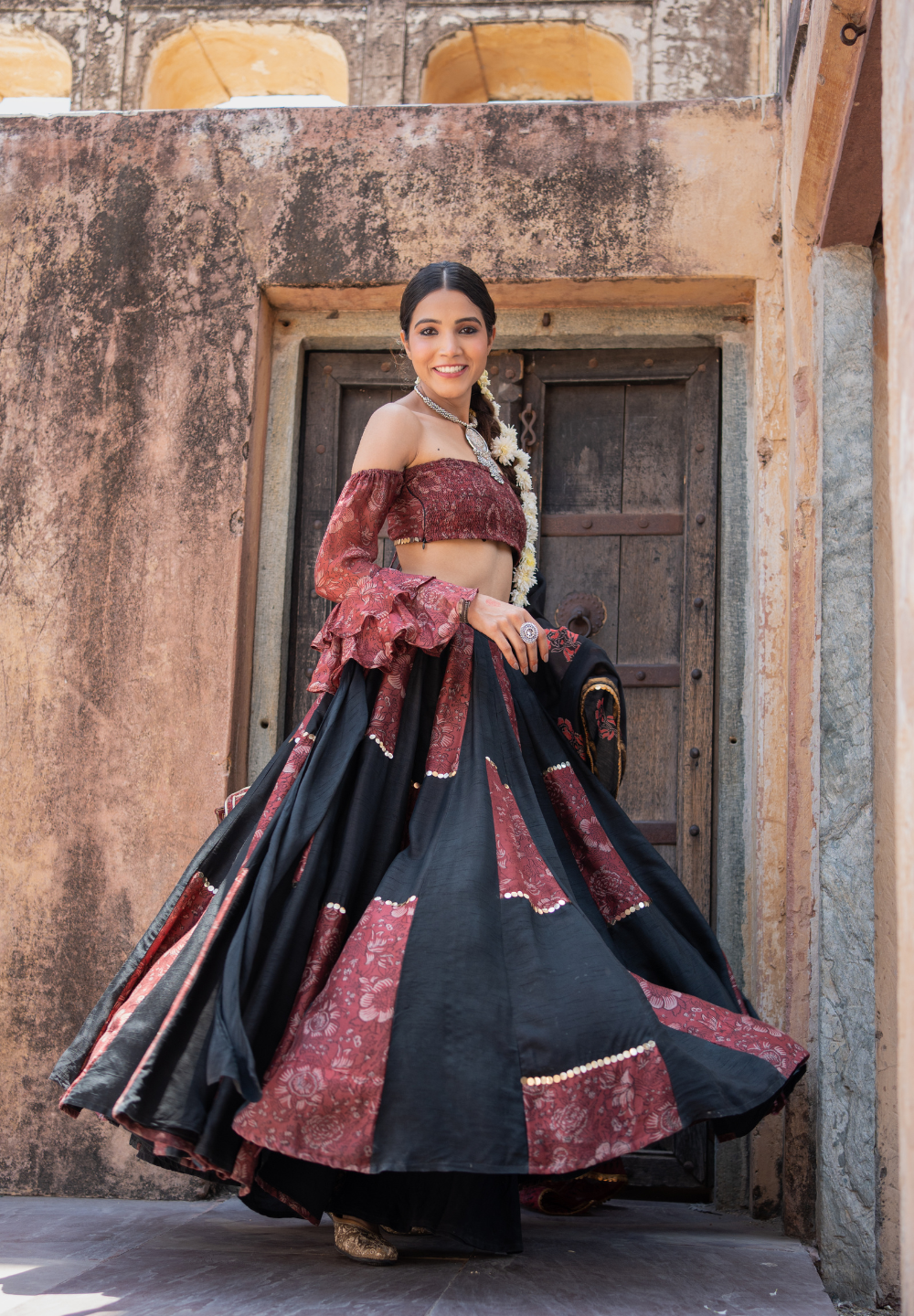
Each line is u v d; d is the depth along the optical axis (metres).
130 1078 1.84
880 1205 2.29
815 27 2.50
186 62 4.77
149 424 3.23
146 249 3.33
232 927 1.95
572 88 4.83
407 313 2.54
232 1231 2.34
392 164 3.32
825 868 2.42
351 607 2.24
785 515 3.03
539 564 3.33
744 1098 1.85
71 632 3.14
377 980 1.88
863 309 2.67
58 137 3.41
